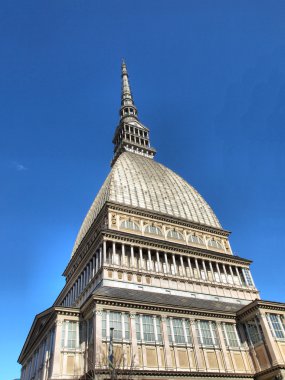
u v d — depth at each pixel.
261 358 42.47
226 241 69.31
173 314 42.34
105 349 35.12
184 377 37.16
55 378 34.69
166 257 55.38
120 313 39.06
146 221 61.59
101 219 60.84
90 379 32.84
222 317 46.09
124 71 132.50
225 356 42.06
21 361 59.00
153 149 96.75
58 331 38.41
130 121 104.06
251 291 59.72
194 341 41.22
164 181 76.81
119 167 72.94
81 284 56.94
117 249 52.59
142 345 37.66
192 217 70.50
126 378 33.44
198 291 53.56
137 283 48.81
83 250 65.06
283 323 45.03
